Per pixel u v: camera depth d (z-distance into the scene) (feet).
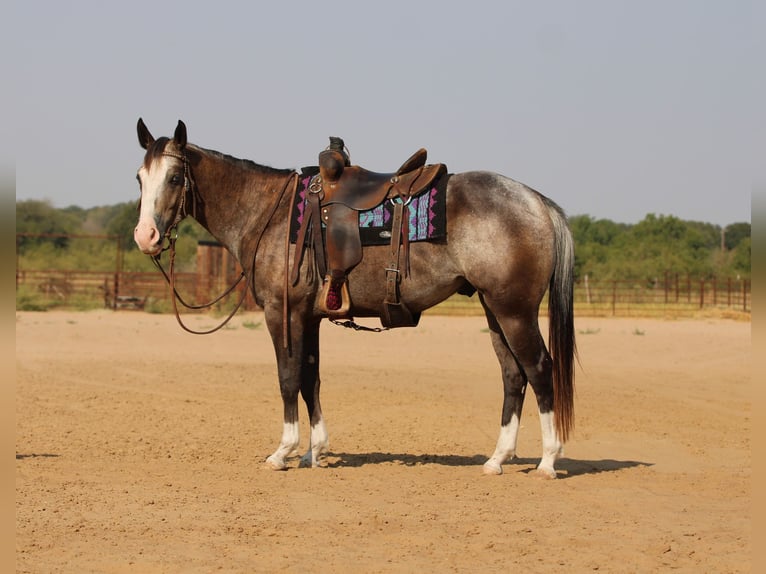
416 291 24.72
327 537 18.94
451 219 24.21
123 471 25.80
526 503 22.24
